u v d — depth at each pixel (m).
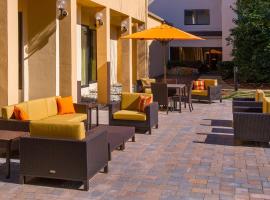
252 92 20.97
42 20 13.30
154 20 26.67
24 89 13.66
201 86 17.92
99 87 16.22
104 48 15.99
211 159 8.35
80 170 6.46
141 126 10.83
